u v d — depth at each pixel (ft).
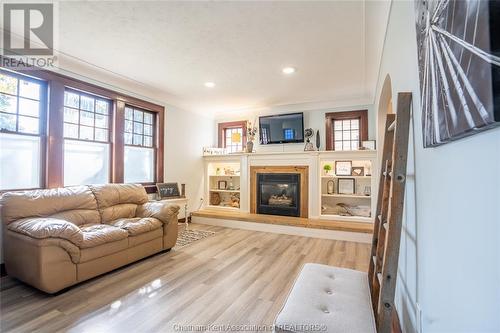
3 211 8.23
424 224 3.60
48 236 7.17
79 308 6.67
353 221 14.40
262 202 17.11
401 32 4.94
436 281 3.10
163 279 8.43
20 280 8.15
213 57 9.86
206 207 18.90
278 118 17.31
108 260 8.69
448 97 2.29
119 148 12.88
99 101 12.28
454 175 2.56
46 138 10.01
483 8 1.64
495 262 1.83
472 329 2.19
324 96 14.99
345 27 7.70
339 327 3.66
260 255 10.83
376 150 13.88
